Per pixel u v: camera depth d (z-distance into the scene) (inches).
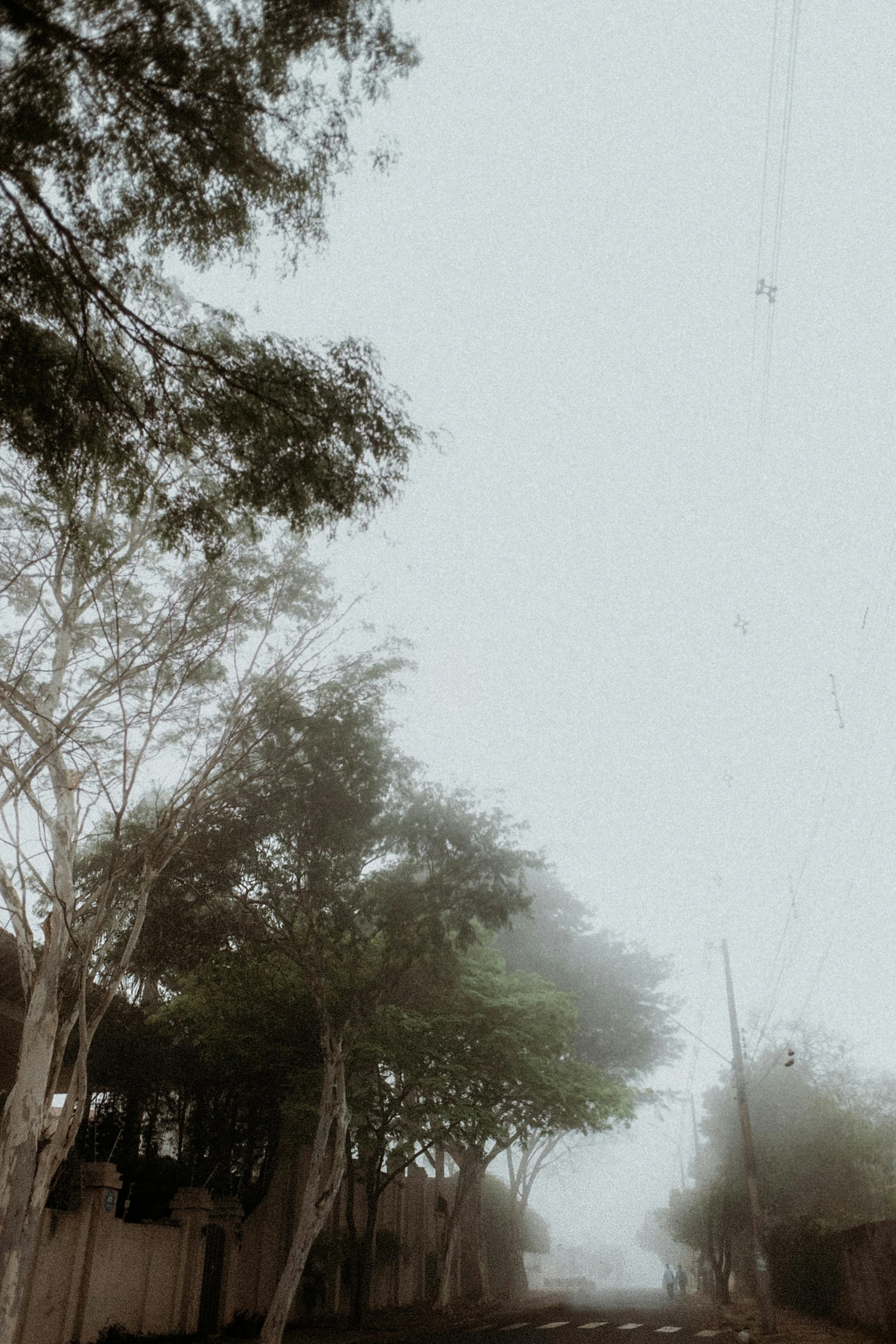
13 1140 411.8
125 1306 743.7
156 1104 976.3
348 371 279.1
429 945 786.2
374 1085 923.4
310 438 279.0
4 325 248.1
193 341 283.3
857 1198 1177.4
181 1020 923.4
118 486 301.6
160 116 240.2
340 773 690.8
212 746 597.6
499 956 1035.9
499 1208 1935.3
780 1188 1223.5
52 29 209.5
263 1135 1023.6
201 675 569.0
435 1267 1478.8
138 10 222.5
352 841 718.5
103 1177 740.7
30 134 226.2
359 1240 1163.9
